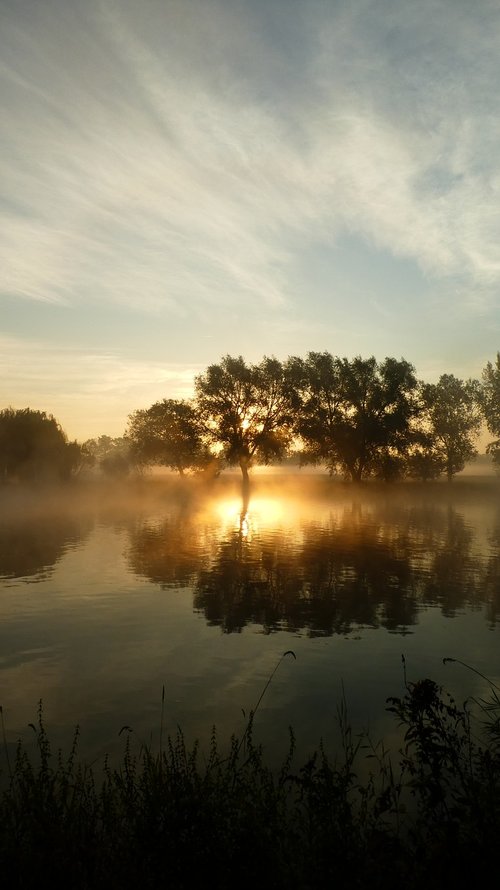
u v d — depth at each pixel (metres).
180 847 4.18
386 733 7.64
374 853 4.23
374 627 13.21
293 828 4.84
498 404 81.69
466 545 27.33
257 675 10.07
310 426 73.25
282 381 73.94
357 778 6.38
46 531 32.28
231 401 73.62
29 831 4.39
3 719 8.27
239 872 3.97
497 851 4.11
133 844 4.29
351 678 9.89
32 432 67.75
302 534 31.69
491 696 8.88
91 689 9.45
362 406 73.56
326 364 74.38
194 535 30.86
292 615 14.27
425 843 4.38
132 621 13.68
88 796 5.17
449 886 3.91
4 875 3.93
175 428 77.25
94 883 3.93
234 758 5.44
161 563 21.88
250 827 4.34
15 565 21.34
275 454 76.12
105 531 32.44
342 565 21.61
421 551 25.23
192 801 4.55
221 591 16.97
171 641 12.11
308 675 10.04
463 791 5.73
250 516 42.88
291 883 3.88
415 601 15.78
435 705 5.44
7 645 11.85
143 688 9.48
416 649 11.52
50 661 10.88
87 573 19.78
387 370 72.94
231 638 12.31
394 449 74.81
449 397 87.56
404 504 58.09
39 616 14.17
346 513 46.59
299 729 7.82
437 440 88.62
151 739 7.52
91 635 12.52
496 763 5.23
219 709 8.59
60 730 7.84
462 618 13.98
